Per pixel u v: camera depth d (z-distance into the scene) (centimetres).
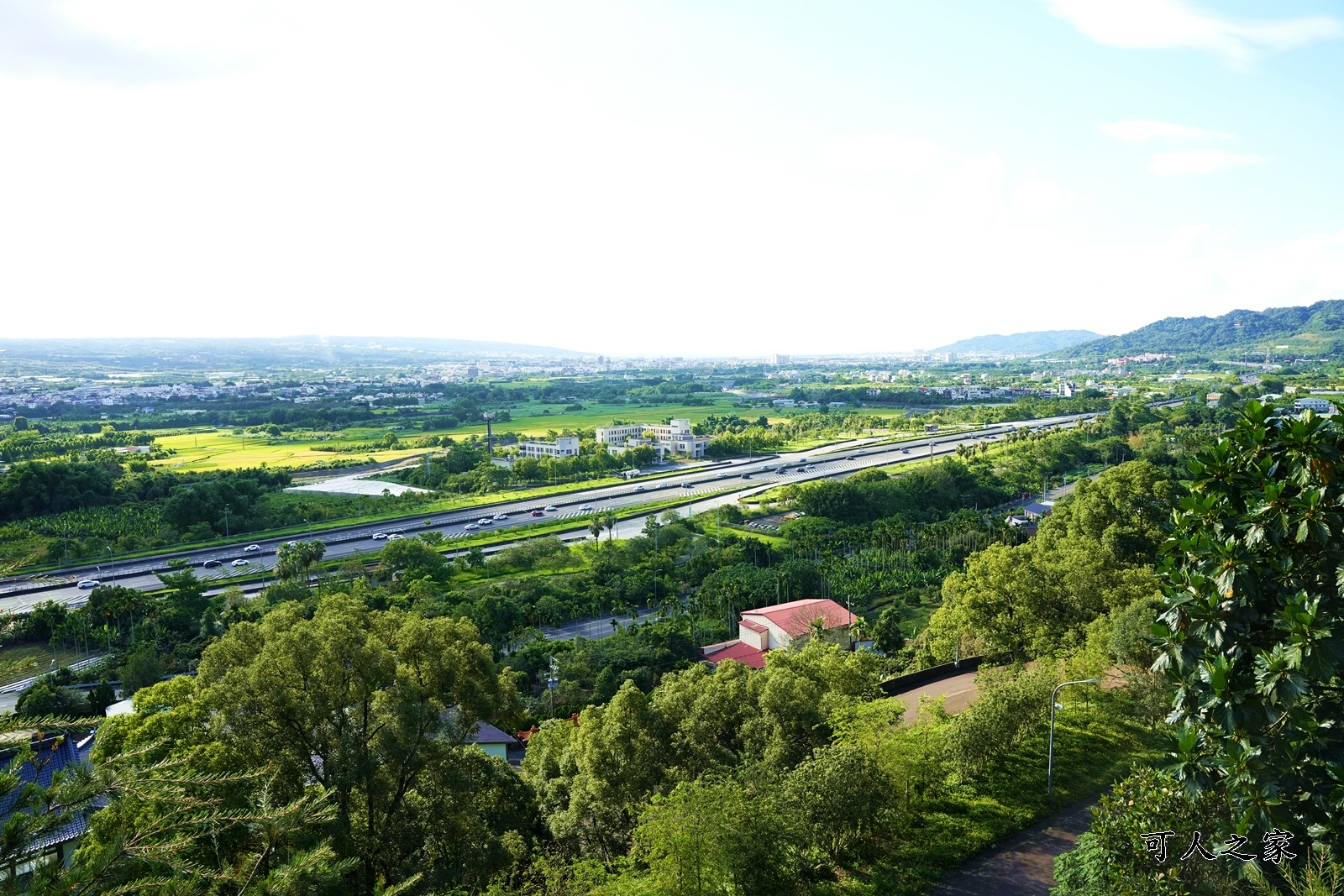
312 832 3353
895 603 12444
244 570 14100
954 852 4409
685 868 3531
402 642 4578
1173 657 2366
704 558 13538
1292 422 2347
